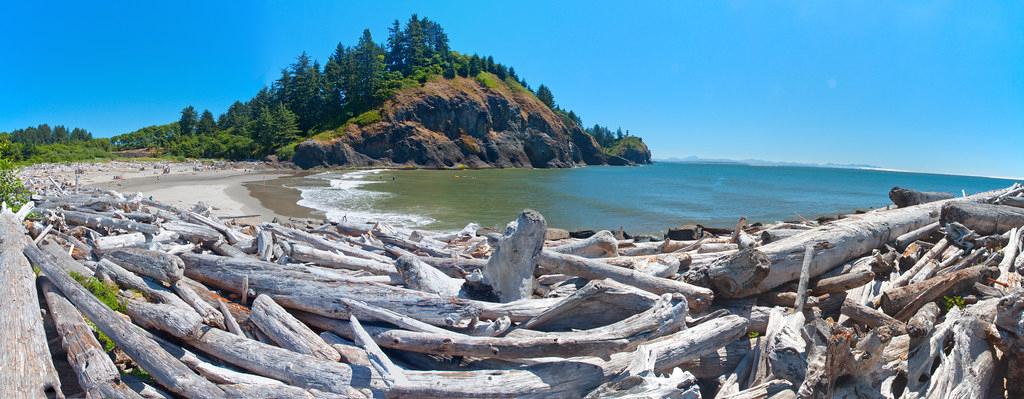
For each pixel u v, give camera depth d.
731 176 90.88
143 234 8.10
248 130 97.06
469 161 94.00
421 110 92.81
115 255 5.93
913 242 8.34
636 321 4.42
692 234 13.39
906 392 4.07
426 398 3.71
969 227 8.41
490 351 4.11
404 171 75.44
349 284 5.01
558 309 4.76
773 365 4.36
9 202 10.27
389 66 112.25
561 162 107.81
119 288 5.43
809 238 6.92
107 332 4.34
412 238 10.34
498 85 111.62
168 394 3.90
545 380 3.88
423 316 4.61
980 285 6.06
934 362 4.58
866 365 3.83
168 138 105.31
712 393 4.87
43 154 75.12
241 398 3.59
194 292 5.23
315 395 3.66
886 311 5.73
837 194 49.00
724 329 4.70
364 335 4.21
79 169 46.22
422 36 114.12
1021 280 6.49
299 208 25.02
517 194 37.94
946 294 6.03
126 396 3.44
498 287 5.36
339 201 28.95
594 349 4.09
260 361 4.14
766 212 29.64
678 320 4.54
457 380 3.79
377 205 27.50
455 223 21.09
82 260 6.75
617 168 119.25
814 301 6.12
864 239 7.46
